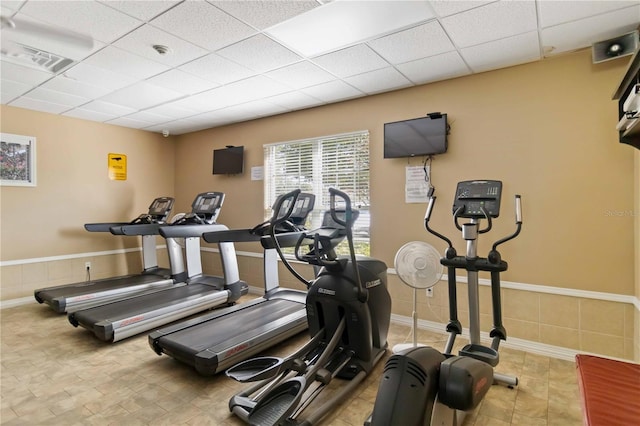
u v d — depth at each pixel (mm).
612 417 1440
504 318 3172
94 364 2842
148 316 3486
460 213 2574
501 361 2877
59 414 2160
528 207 3059
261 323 3162
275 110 4598
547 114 2980
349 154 4156
